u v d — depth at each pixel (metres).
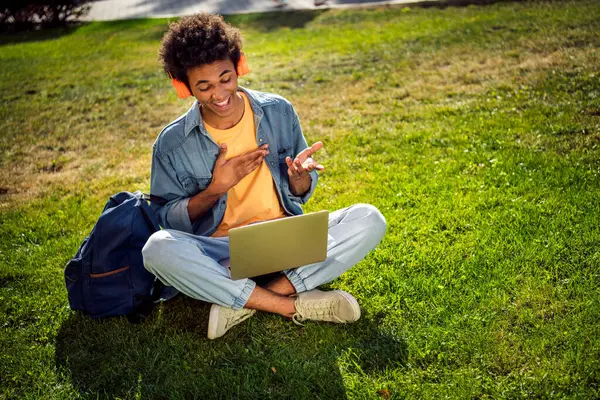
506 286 3.18
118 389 2.79
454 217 3.90
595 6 8.28
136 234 3.11
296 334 3.04
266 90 7.19
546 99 5.63
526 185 4.15
